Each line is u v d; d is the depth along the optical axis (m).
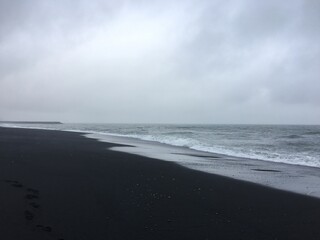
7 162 15.02
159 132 70.19
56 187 10.27
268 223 8.12
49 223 6.88
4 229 6.20
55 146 26.11
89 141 35.16
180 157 22.30
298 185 13.35
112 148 27.25
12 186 9.71
